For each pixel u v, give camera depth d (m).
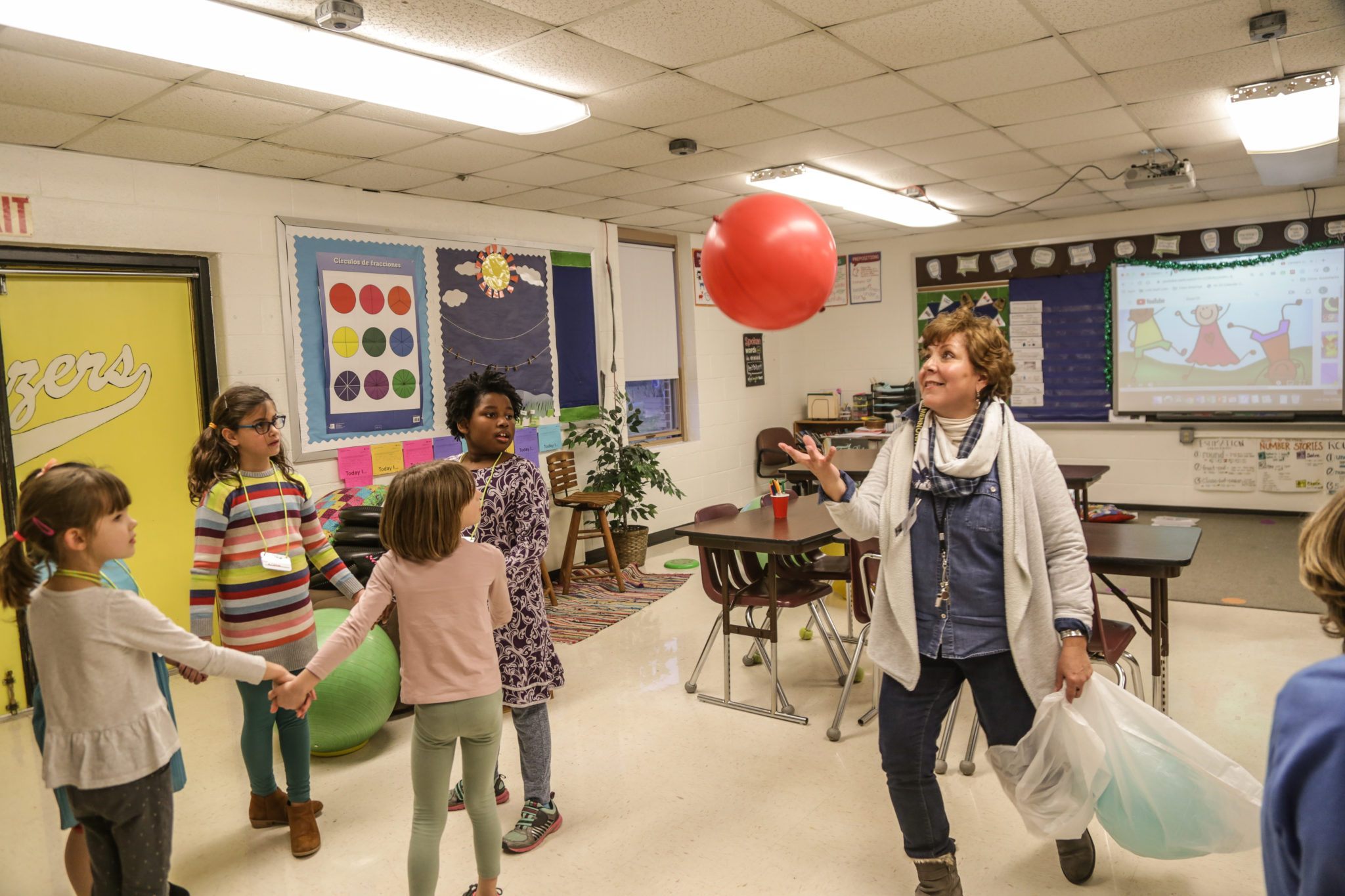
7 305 3.72
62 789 1.99
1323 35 3.08
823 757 3.12
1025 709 2.01
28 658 3.79
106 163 3.88
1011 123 4.18
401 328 5.09
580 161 4.51
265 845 2.65
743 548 3.40
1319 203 6.34
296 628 2.60
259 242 4.44
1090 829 2.59
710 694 3.75
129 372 4.09
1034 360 7.58
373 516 3.88
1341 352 6.39
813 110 3.81
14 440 3.75
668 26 2.80
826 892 2.31
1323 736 0.71
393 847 2.62
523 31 2.80
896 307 8.20
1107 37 3.06
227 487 2.50
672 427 7.63
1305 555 0.82
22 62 2.75
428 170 4.50
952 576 2.01
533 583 2.58
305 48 2.72
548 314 6.05
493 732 2.15
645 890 2.34
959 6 2.75
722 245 1.64
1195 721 3.22
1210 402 6.91
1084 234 7.23
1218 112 4.07
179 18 2.45
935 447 2.06
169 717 1.96
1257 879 2.29
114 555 1.85
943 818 2.10
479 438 2.61
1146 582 5.13
